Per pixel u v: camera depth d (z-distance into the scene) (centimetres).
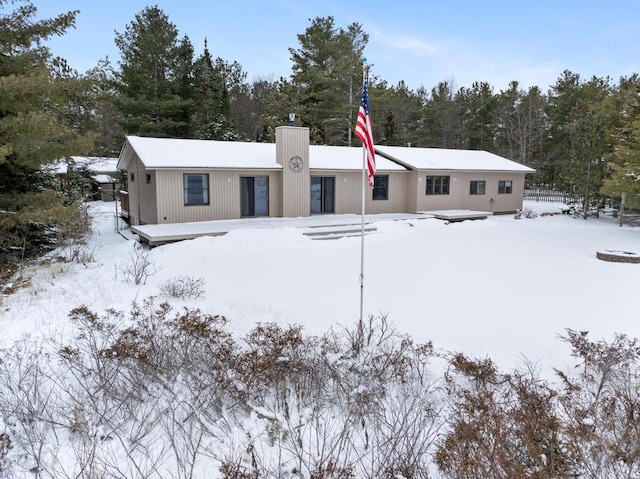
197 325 436
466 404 313
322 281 811
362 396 340
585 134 1884
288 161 1491
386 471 256
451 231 1474
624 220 1842
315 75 2645
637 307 662
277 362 372
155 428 309
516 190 2108
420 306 663
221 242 1132
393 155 1889
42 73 823
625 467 256
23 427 295
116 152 2570
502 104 3706
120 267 885
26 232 967
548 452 262
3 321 528
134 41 2348
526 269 922
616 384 394
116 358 371
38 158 855
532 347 503
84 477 252
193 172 1362
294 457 276
